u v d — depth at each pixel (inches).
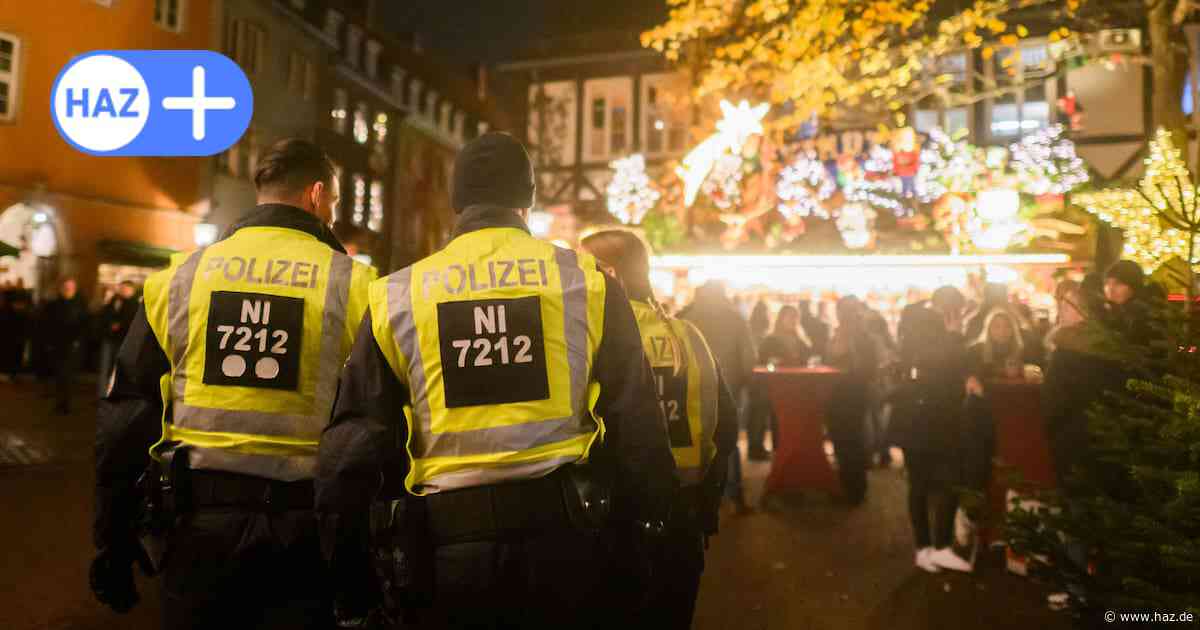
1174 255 124.3
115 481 77.5
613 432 72.1
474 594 67.5
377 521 70.3
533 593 67.7
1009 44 407.8
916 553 212.5
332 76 1128.8
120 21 738.2
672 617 109.2
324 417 82.4
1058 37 376.2
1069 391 161.6
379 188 1293.1
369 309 73.8
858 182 577.6
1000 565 208.5
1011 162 607.8
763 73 537.3
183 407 80.8
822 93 474.3
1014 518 120.5
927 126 863.7
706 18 512.7
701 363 114.2
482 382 71.1
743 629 161.9
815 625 164.4
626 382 72.5
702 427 112.6
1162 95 328.2
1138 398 118.9
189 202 832.3
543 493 69.5
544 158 1136.8
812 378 293.0
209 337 81.3
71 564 187.5
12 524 217.6
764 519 264.8
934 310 213.0
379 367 72.3
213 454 78.9
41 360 577.0
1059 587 118.8
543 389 71.4
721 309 251.3
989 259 504.7
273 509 78.5
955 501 202.8
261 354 81.4
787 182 566.6
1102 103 816.3
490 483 69.5
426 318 72.2
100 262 734.5
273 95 975.0
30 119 673.6
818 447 293.0
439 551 69.0
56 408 435.8
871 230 563.8
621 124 1115.3
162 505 78.1
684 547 109.6
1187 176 130.0
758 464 381.7
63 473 285.7
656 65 1103.0
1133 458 109.7
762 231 579.5
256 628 79.2
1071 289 170.6
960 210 522.6
